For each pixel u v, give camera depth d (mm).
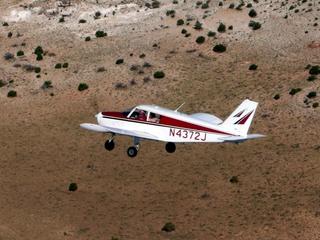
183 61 159750
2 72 160500
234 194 108312
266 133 127250
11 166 122562
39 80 156125
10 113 143750
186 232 97938
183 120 71500
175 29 177125
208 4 192250
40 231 99812
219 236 96250
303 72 148875
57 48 173000
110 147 75938
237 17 180000
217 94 144000
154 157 122750
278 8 183375
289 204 103000
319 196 103875
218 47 162625
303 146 121000
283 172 112938
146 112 73000
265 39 167125
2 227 100938
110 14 195625
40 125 138250
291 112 132625
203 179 114000
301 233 94938
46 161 124188
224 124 70438
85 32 183125
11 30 188625
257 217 100562
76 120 139125
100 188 113875
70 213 105375
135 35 176750
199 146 125312
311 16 175500
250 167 116125
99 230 99688
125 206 107375
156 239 96250
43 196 111375
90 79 154250
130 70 156750
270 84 145625
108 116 74312
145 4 199625
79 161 123625
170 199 108688
